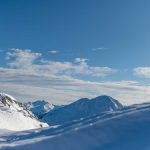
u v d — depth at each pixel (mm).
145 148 26516
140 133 29406
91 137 28922
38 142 27891
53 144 27531
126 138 28594
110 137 29109
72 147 27266
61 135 29109
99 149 26891
